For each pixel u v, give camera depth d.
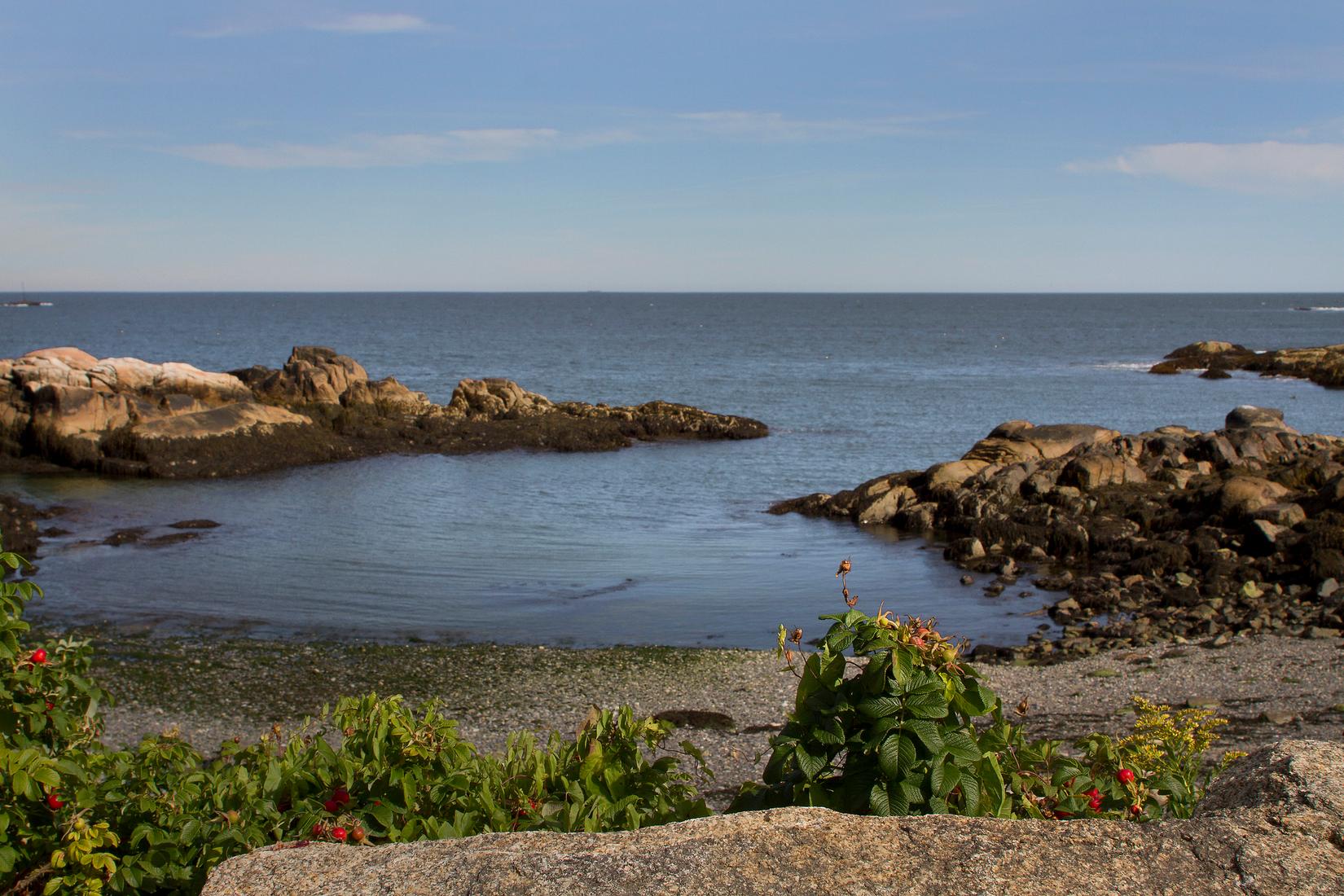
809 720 4.18
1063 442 32.69
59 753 5.19
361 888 3.33
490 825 4.62
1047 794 4.48
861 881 3.23
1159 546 23.34
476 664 16.61
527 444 43.72
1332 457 29.77
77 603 20.23
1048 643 17.80
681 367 87.19
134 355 96.12
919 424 52.81
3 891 4.55
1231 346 92.75
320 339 126.19
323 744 5.08
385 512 30.64
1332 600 19.38
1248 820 3.47
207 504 31.00
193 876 4.43
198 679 15.66
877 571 24.02
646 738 5.47
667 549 26.44
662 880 3.25
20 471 34.72
